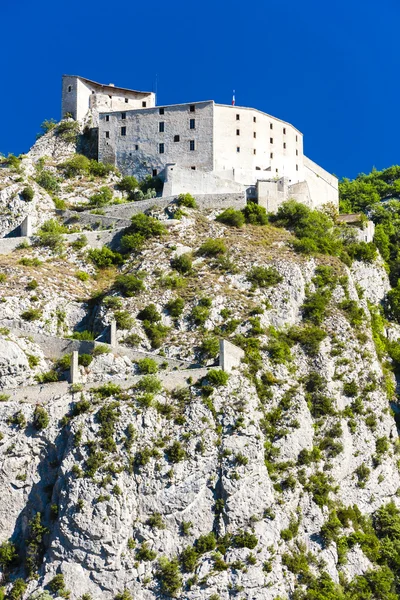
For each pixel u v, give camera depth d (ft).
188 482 346.33
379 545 383.86
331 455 396.16
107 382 368.89
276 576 341.21
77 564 332.19
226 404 363.97
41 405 363.97
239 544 341.21
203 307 428.97
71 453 347.36
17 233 510.58
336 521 374.02
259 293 442.09
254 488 350.84
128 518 338.34
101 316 427.74
